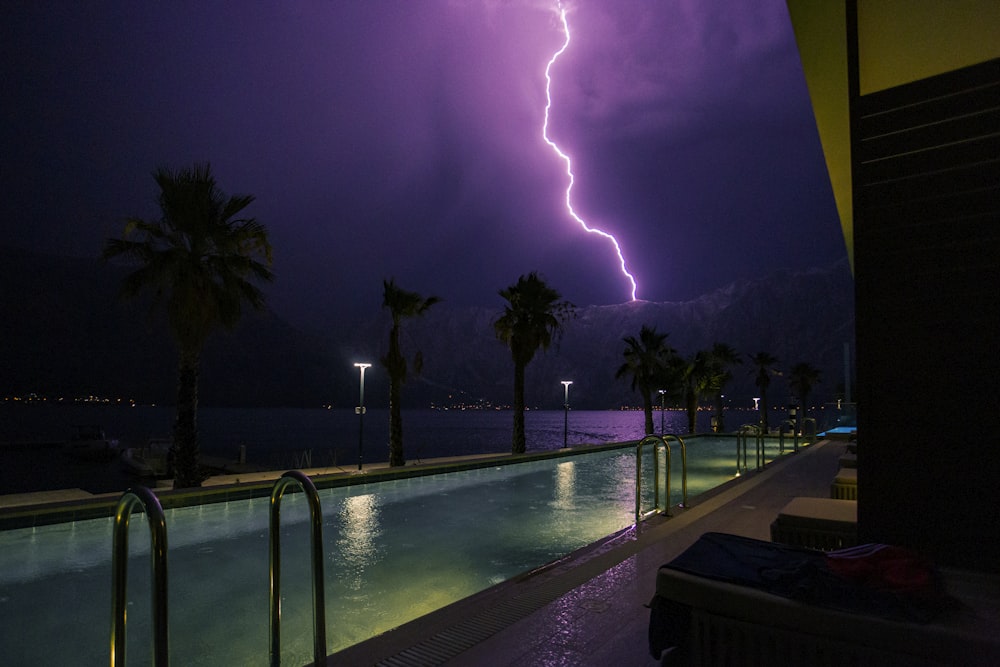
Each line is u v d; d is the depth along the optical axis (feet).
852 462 24.11
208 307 42.32
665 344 117.19
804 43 10.50
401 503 34.01
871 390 8.86
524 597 11.40
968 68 8.57
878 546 7.68
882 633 6.09
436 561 21.27
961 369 8.24
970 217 8.36
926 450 8.39
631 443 74.95
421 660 8.56
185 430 43.14
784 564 7.84
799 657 6.54
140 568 20.61
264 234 44.29
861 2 9.34
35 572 20.10
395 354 64.08
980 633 5.76
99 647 13.99
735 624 7.02
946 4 9.02
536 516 30.09
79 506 25.22
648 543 15.79
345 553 22.41
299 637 13.89
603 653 8.74
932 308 8.51
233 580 18.86
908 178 8.87
